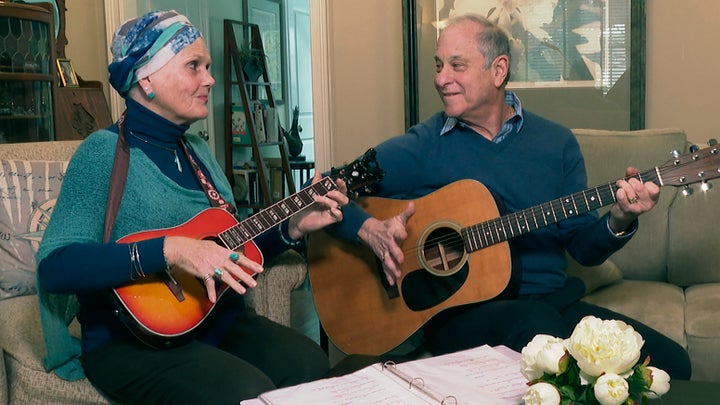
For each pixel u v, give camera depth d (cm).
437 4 366
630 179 188
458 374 129
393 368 129
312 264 232
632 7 335
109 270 171
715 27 328
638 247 268
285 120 647
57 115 365
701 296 243
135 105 192
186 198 195
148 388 172
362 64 389
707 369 216
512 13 355
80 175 182
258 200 556
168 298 179
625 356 101
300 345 192
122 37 190
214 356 176
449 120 228
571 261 253
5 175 243
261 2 606
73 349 188
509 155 223
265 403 121
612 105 344
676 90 338
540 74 354
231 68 554
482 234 210
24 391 190
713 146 182
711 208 260
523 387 124
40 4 376
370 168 206
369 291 225
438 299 215
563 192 224
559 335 197
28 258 238
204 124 534
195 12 513
